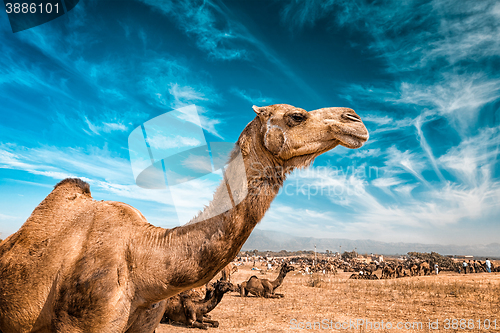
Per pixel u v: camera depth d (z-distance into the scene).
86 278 3.17
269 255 122.88
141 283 3.23
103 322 3.07
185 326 9.18
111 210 3.76
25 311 3.42
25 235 3.74
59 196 4.03
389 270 34.19
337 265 57.38
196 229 3.18
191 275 3.09
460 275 30.45
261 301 14.27
